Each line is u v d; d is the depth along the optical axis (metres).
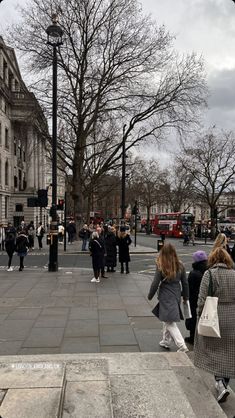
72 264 19.72
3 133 52.91
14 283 13.27
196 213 120.75
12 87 59.59
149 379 4.57
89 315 8.83
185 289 6.51
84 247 26.73
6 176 55.41
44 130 32.84
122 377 4.64
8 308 9.51
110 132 44.22
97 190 61.72
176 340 6.26
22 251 16.67
